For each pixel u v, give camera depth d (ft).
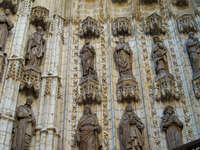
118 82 40.14
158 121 37.17
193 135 35.01
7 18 38.06
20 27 38.91
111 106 38.22
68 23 46.14
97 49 44.55
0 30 36.91
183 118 36.78
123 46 42.68
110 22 47.01
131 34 45.75
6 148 29.81
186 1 48.39
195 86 38.17
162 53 41.55
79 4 49.42
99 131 35.99
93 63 41.98
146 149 34.60
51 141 33.42
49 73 38.45
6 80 33.78
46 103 36.11
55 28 43.57
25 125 32.99
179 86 39.06
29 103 35.17
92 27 45.47
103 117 37.68
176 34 43.83
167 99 38.68
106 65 42.34
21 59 35.60
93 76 40.34
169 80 38.86
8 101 32.37
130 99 39.11
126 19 46.62
